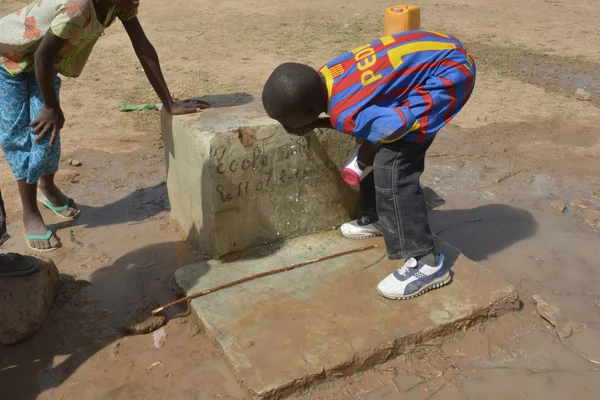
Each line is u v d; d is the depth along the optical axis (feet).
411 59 8.93
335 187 11.97
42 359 9.18
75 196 14.60
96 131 18.60
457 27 34.17
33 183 11.94
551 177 15.64
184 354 9.25
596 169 16.11
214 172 10.46
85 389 8.60
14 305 9.48
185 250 12.14
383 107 8.77
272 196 11.31
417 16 12.74
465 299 9.90
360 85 8.82
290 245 11.69
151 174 15.85
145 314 9.94
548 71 25.71
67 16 9.68
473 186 15.15
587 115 20.24
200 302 9.91
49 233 12.29
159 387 8.63
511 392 8.53
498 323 9.87
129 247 12.29
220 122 10.87
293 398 8.32
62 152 17.04
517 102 21.54
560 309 10.37
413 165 9.62
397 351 9.08
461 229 13.14
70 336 9.67
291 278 10.57
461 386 8.63
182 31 32.42
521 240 12.69
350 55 9.21
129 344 9.50
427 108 8.82
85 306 10.41
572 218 13.62
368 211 11.78
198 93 21.77
